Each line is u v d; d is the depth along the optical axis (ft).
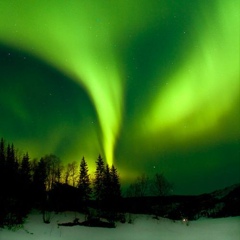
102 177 216.33
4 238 108.78
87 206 196.44
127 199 235.40
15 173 188.34
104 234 137.39
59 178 227.81
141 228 158.40
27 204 168.66
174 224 180.45
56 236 125.29
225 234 142.00
